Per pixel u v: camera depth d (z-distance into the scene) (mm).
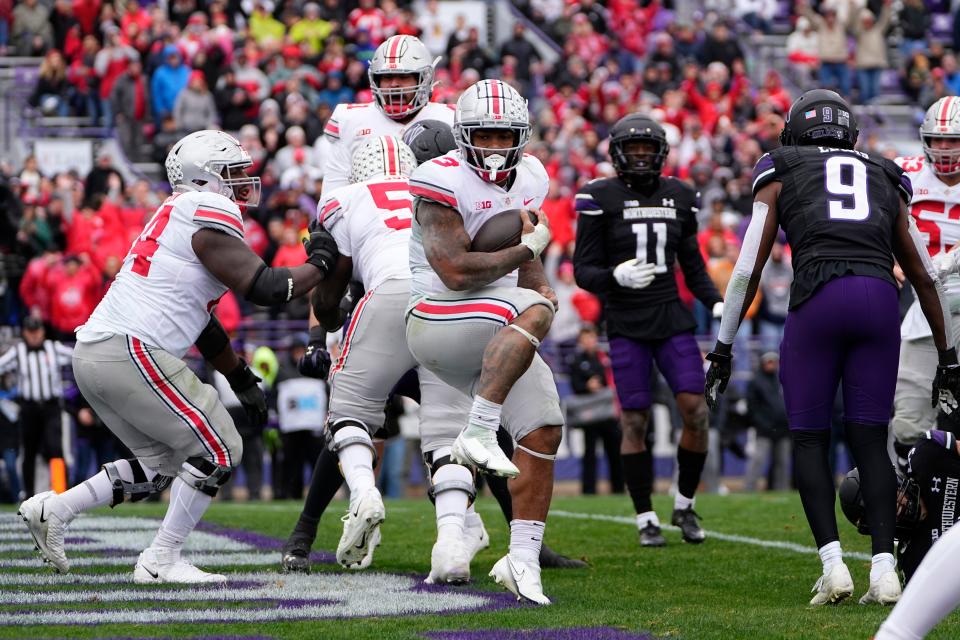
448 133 20109
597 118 59656
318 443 41844
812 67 65062
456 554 17281
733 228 51156
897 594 16125
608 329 24703
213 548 22891
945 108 21516
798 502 32094
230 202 17969
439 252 16156
